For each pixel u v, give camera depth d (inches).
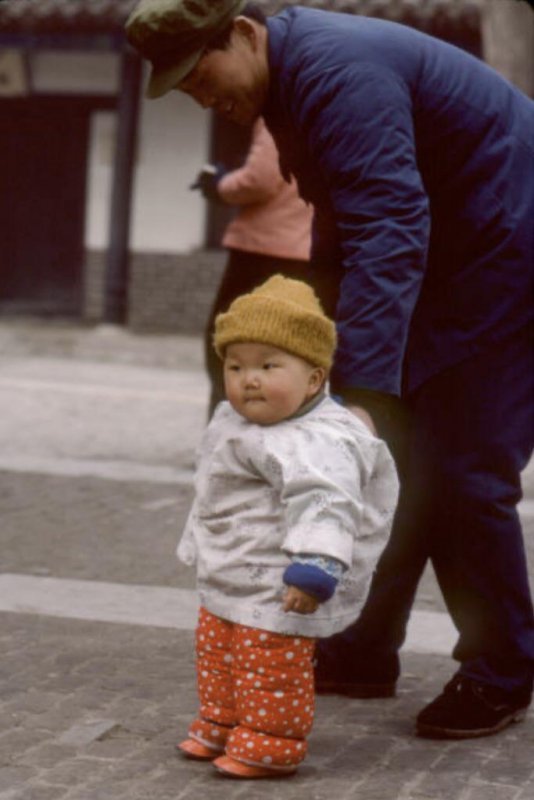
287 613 268.2
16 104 1528.1
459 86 298.5
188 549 280.2
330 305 318.0
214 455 272.4
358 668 328.8
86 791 268.4
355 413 281.6
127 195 1435.8
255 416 266.2
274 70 289.6
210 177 532.7
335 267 316.8
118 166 1430.9
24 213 1546.5
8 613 398.9
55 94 1514.5
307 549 256.4
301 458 260.2
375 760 289.7
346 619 272.8
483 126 300.4
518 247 303.0
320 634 270.1
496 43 1044.5
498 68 1044.5
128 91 1427.2
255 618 269.6
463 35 1374.3
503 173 302.2
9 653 358.6
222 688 283.4
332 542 256.4
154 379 1051.9
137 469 638.5
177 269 1486.2
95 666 349.1
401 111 287.3
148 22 282.7
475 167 300.4
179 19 281.9
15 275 1553.9
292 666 272.2
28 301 1552.7
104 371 1101.1
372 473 272.2
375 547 273.6
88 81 1501.0
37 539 498.3
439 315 305.7
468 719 303.6
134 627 387.2
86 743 294.7
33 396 911.0
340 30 290.4
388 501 273.6
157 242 1488.7
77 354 1220.5
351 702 327.9
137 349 1269.7
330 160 286.2
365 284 281.6
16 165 1537.9
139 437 751.7
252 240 530.0
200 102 295.1
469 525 306.0
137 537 506.6
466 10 1337.4
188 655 361.7
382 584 322.7
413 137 291.0
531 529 521.7
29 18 1425.9
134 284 1492.4
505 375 304.8
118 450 706.8
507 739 304.3
